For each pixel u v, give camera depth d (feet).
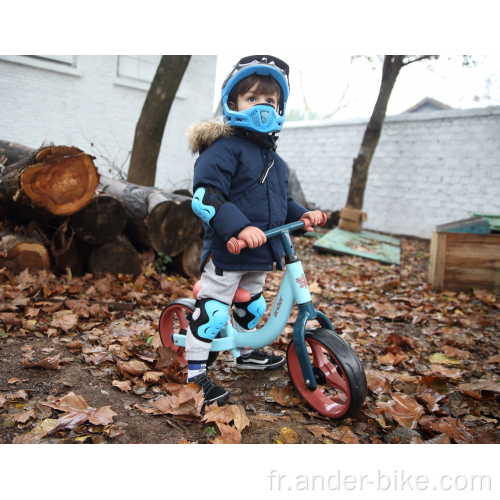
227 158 5.80
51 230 10.97
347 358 5.52
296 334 5.78
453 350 9.01
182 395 5.84
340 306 12.42
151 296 11.09
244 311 6.98
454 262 13.97
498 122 24.79
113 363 7.11
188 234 13.02
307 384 5.84
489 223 14.61
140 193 12.62
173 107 29.89
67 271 11.02
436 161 27.12
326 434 5.58
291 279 6.00
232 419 5.59
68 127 26.22
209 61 30.68
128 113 28.22
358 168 25.08
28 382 6.17
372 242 22.61
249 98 6.11
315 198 32.91
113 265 11.71
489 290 13.89
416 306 12.59
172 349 7.47
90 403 5.80
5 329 7.91
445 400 6.79
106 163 27.73
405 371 8.07
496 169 24.98
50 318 8.63
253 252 5.97
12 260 10.19
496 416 6.42
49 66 24.85
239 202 5.94
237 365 7.57
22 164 10.02
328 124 31.73
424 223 27.76
